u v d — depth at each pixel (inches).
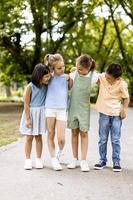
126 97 250.4
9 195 194.4
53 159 247.6
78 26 1043.9
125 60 1152.2
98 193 199.5
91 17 982.4
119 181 222.4
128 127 496.4
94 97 1091.3
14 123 534.3
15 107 916.6
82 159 247.1
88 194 197.5
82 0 945.5
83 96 249.3
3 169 246.2
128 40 1236.5
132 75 1157.1
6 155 290.7
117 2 986.7
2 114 703.1
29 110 248.1
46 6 908.6
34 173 236.8
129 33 1243.8
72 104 250.7
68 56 1069.8
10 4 885.2
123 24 1237.1
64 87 249.9
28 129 247.3
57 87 248.8
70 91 252.2
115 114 251.1
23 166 254.2
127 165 263.7
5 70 1037.8
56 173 237.6
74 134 251.8
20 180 221.1
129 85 1141.7
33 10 912.3
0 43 931.3
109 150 318.0
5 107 919.0
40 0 904.9
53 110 248.2
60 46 1004.6
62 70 249.4
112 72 247.1
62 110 248.5
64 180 222.2
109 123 253.3
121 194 198.4
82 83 248.8
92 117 642.2
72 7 949.8
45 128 249.4
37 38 946.1
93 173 239.5
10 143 347.6
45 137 380.2
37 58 966.4
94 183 217.3
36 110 248.2
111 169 250.8
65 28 962.1
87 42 1161.4
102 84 253.8
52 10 965.8
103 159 253.9
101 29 1241.4
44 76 245.4
